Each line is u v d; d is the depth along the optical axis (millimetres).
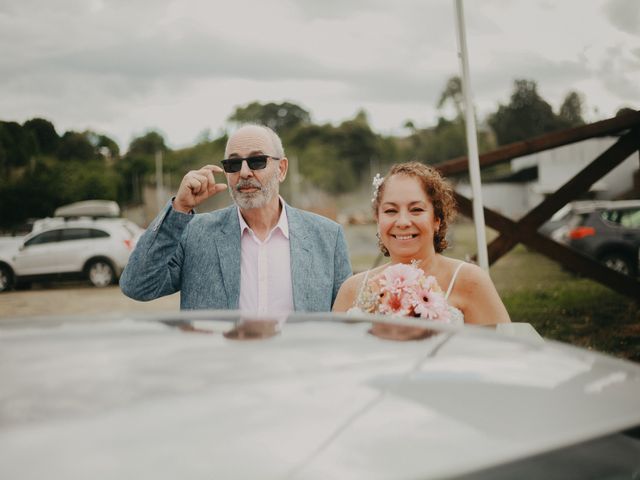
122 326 954
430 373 762
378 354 826
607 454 668
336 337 902
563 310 8695
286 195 97500
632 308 8688
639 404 740
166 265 2633
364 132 105000
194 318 1040
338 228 3006
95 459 529
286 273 2811
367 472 553
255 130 2842
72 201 57031
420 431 623
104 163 81375
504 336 979
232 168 2775
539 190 17094
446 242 2309
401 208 2180
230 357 789
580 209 12305
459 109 93438
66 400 636
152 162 78500
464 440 617
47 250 13883
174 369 735
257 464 542
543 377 780
